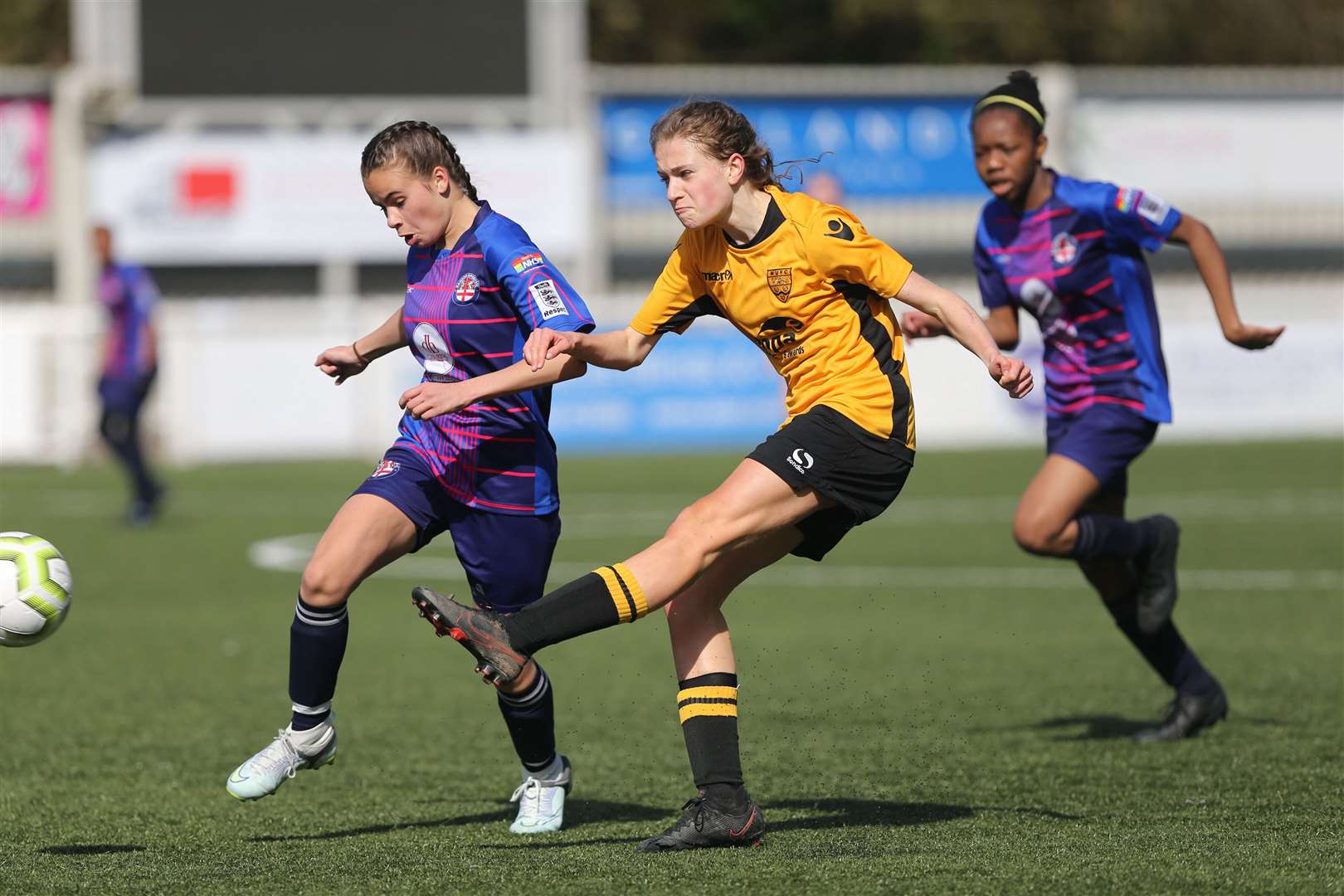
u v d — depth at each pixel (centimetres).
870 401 1470
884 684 2598
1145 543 2100
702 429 7394
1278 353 7638
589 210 8031
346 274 7950
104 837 1605
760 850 1464
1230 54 12606
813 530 1520
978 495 5675
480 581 1631
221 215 7744
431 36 7819
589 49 10806
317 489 6066
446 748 2148
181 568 4166
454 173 1592
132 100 7706
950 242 8619
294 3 7731
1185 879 1319
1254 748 2034
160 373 7112
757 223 1472
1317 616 3269
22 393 7100
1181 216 2125
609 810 1761
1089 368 2169
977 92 8550
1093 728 2222
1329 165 8988
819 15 11244
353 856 1476
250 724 2328
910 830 1571
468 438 1593
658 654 2972
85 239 7812
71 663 2880
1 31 10625
